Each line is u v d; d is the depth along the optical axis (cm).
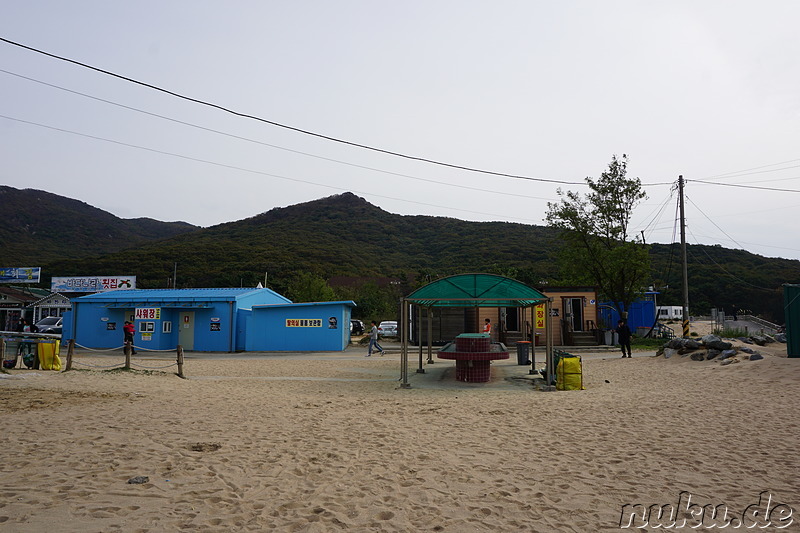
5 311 4328
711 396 1091
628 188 3244
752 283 6438
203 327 2964
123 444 657
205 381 1466
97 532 389
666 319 5919
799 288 1521
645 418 880
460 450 677
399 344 3294
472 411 977
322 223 11519
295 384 1450
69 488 486
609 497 504
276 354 2748
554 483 544
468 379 1478
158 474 541
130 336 2442
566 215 3269
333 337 2919
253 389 1299
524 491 520
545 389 1310
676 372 1530
